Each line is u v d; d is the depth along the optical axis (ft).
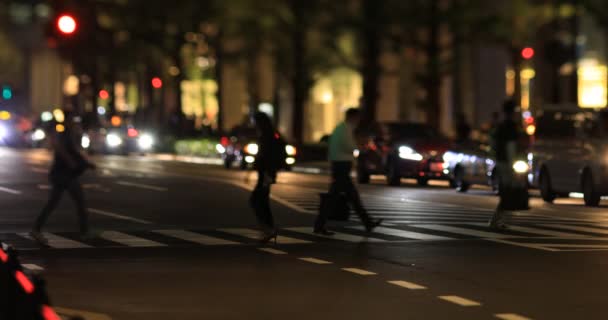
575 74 418.31
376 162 281.13
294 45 408.46
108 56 539.70
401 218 175.83
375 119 374.22
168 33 505.25
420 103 372.99
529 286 102.58
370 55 375.04
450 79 487.61
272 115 535.60
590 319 85.25
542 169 223.71
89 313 88.43
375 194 239.30
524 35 378.94
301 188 251.60
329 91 524.52
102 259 123.65
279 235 149.89
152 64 558.56
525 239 144.36
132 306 91.91
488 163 239.50
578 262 120.26
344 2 379.35
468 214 184.55
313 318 85.87
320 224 151.02
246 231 155.84
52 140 142.41
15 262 49.62
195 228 160.25
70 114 143.23
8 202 208.44
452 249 132.77
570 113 219.20
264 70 533.55
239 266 117.29
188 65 585.63
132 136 469.16
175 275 110.42
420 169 268.41
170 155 481.87
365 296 96.73
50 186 251.60
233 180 280.92
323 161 388.57
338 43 406.82
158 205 202.08
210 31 523.70
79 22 212.84
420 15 358.84
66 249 133.90
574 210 198.18
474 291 99.40
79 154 144.56
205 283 104.83
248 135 352.49
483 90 480.23
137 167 351.05
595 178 206.18
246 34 430.20
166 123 563.89
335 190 151.43
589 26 447.01
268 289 100.99
